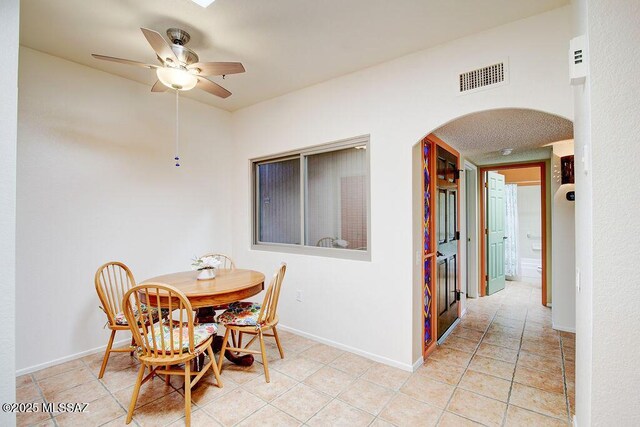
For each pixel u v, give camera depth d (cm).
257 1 186
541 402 202
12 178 112
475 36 217
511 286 559
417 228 257
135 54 253
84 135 273
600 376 104
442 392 215
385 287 259
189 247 353
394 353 253
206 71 212
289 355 274
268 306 247
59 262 258
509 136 318
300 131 320
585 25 111
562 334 324
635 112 99
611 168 102
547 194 436
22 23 210
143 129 313
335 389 219
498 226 523
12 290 112
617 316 101
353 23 208
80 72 270
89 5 190
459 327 346
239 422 184
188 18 203
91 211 277
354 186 289
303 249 324
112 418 187
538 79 194
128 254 302
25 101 241
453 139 330
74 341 266
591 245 106
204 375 237
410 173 246
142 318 186
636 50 99
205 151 370
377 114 264
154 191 322
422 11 194
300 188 330
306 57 254
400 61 252
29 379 232
